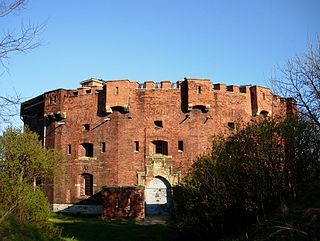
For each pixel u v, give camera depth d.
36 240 17.22
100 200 44.12
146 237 26.81
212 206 21.22
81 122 46.91
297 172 20.08
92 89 47.16
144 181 43.84
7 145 32.44
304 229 14.73
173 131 44.50
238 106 45.38
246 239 17.92
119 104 44.75
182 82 45.41
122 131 44.94
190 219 21.88
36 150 34.34
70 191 45.78
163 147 45.09
